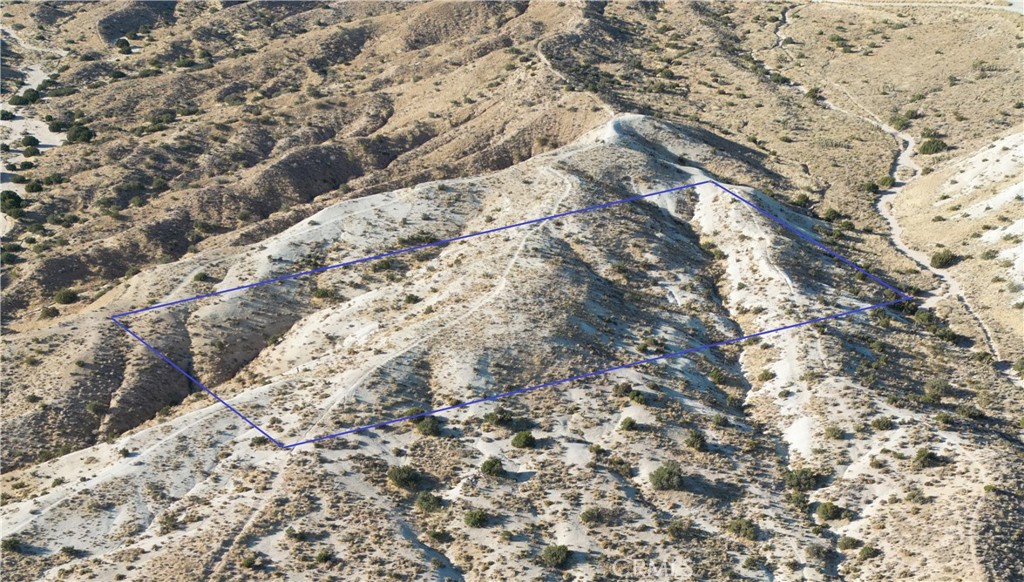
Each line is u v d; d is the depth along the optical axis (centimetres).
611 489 7056
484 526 6750
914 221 11431
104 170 14012
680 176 11650
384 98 16025
